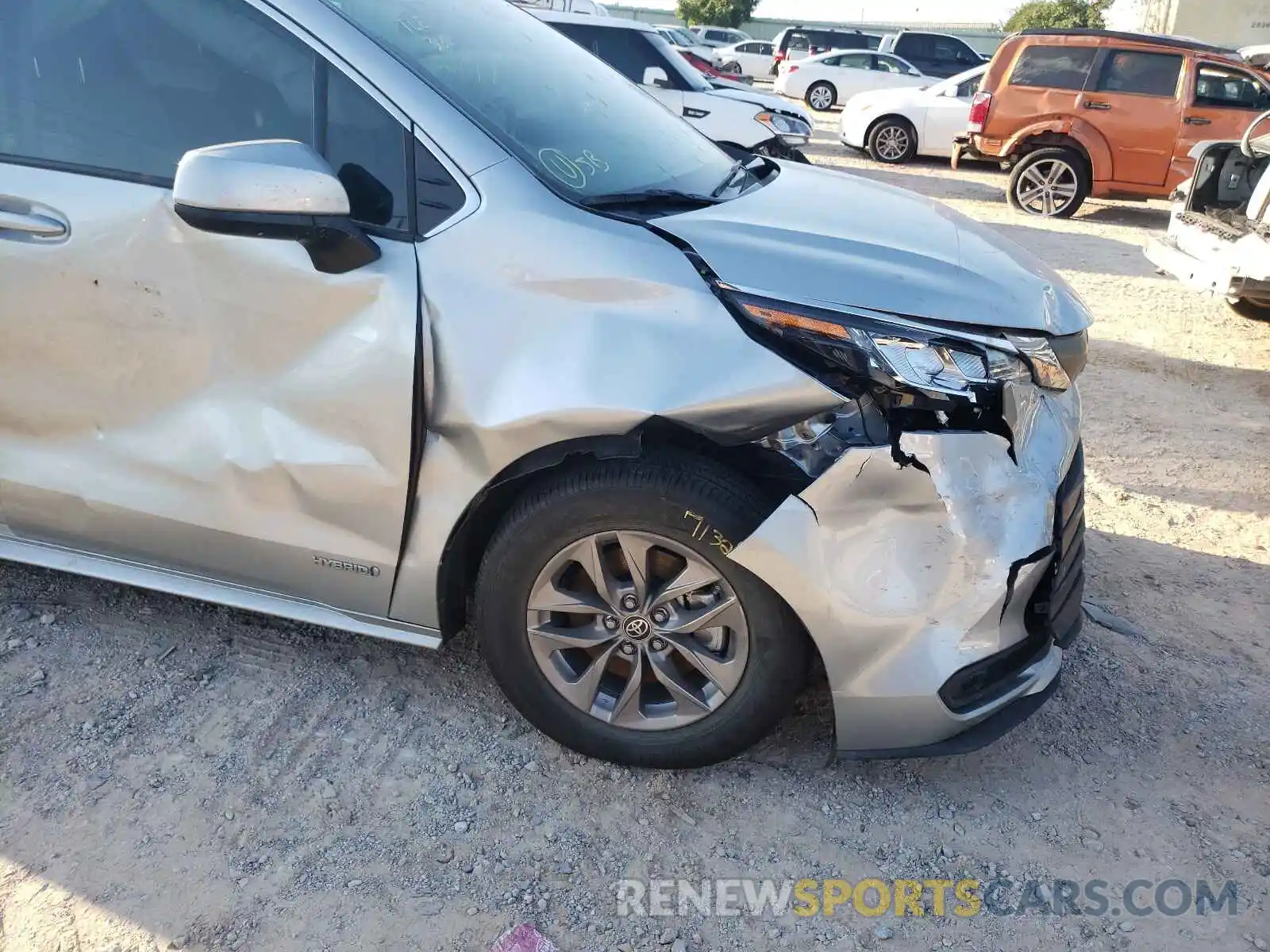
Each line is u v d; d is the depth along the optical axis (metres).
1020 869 2.26
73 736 2.47
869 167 13.79
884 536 2.09
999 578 2.13
